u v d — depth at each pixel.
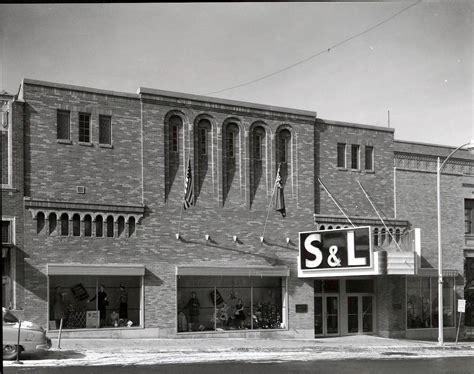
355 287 33.75
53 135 25.89
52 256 25.22
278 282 31.02
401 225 34.59
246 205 30.17
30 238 24.88
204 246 28.83
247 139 30.50
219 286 29.41
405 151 35.34
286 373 17.77
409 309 34.44
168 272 27.77
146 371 17.39
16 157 24.97
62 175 25.94
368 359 23.00
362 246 29.09
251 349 24.97
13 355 19.00
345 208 33.06
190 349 24.00
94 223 26.28
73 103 26.50
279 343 27.95
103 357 20.75
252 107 30.75
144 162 27.81
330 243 29.94
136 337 26.69
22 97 25.89
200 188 29.19
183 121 29.00
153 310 27.23
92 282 26.30
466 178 37.50
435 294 35.50
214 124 29.75
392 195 34.72
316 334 32.19
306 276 30.44
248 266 29.67
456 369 20.20
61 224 25.59
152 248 27.55
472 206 37.72
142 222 27.44
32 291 24.67
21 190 24.92
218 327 29.12
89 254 26.02
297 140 31.89
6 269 24.34
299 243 30.77
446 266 36.03
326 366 20.00
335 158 33.16
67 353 21.50
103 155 26.94
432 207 35.88
